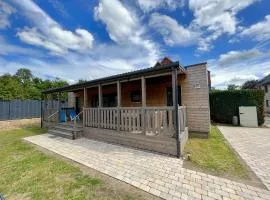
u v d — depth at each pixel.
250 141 6.99
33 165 4.62
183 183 3.44
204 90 7.91
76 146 6.49
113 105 10.95
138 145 6.06
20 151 6.03
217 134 8.51
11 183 3.62
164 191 3.16
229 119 12.55
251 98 11.84
